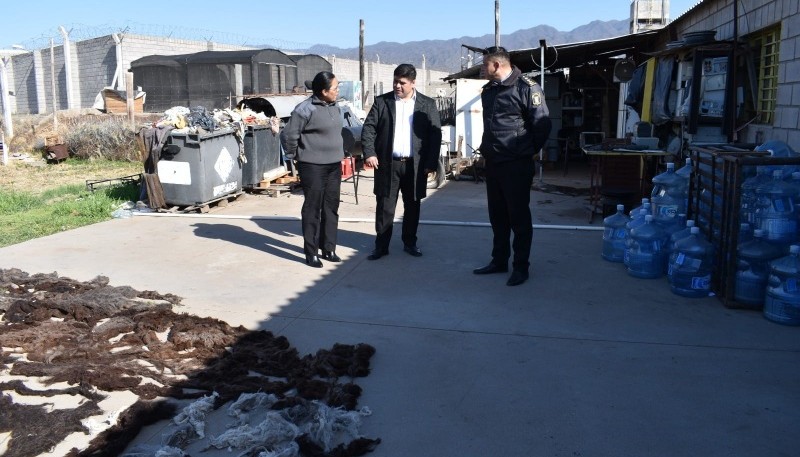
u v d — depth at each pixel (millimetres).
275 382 3510
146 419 3125
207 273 5730
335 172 5938
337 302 4910
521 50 13688
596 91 16062
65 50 28188
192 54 23984
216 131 8820
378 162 6031
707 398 3338
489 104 5281
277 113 12844
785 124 6812
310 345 4094
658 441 2941
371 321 4504
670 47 8953
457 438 2990
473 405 3295
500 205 5445
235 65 22922
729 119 7883
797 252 4273
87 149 17578
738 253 4664
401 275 5605
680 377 3580
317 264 5895
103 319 4555
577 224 7809
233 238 7070
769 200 4738
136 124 17734
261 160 10602
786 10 6793
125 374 3609
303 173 5754
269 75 23906
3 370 3748
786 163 4457
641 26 18078
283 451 2816
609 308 4703
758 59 8047
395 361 3836
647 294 5012
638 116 11562
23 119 23500
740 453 2840
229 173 9281
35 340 4098
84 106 29547
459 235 7125
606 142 8523
